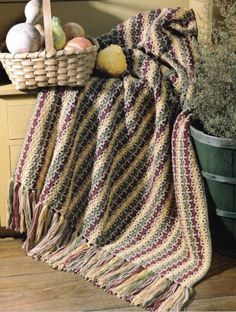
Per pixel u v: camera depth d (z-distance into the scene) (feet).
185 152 6.84
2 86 7.06
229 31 6.95
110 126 7.09
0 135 7.07
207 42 7.24
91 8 7.93
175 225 7.07
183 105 7.20
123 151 7.23
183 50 7.41
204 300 6.17
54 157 6.97
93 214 7.02
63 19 7.90
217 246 7.03
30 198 7.06
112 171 7.18
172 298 6.13
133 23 7.71
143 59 7.45
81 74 6.87
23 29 6.84
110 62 7.22
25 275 6.63
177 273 6.46
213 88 6.65
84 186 7.16
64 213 6.97
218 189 6.64
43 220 6.97
